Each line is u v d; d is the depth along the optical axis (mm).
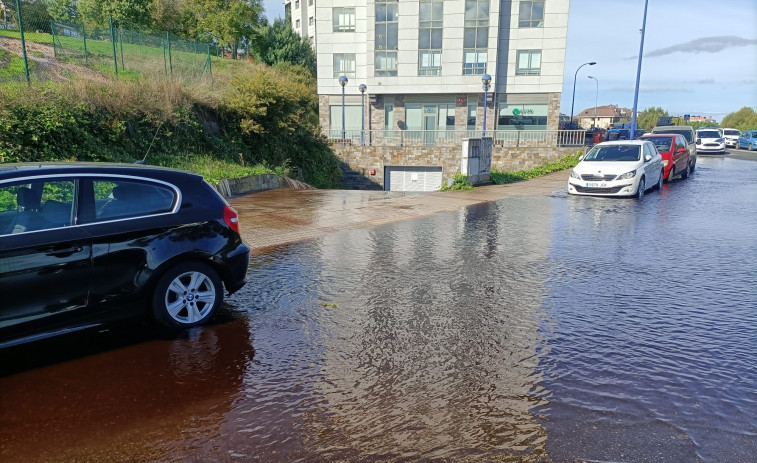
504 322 4973
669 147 18328
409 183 31375
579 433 3078
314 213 11656
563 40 36281
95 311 4164
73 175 4199
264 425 3160
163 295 4516
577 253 7977
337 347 4355
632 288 6125
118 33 20688
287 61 47375
